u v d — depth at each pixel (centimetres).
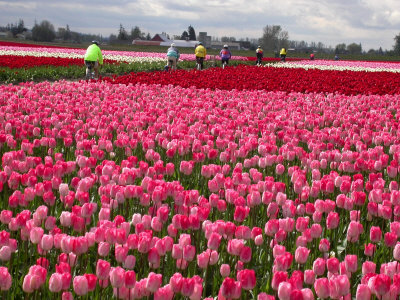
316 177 561
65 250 333
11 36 15525
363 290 272
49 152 668
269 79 1961
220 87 1695
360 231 391
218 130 810
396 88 1770
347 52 15388
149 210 459
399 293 283
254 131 866
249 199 464
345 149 761
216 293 381
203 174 547
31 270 296
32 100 1248
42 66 2439
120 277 287
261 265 420
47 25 12325
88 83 1606
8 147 729
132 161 575
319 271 321
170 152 621
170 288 283
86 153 761
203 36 11631
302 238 383
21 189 564
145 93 1448
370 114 1152
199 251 406
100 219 400
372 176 560
